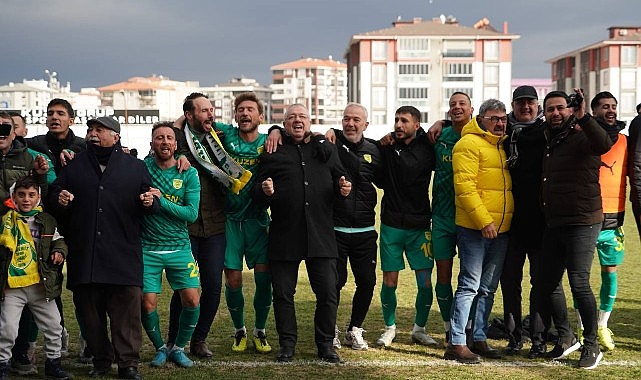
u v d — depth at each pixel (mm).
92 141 5602
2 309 5398
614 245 6660
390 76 85312
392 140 6605
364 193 6555
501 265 6352
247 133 6418
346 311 8383
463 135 6273
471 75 85938
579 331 6680
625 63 84062
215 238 6250
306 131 6227
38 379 5703
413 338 6969
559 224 5996
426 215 6688
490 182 6152
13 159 5727
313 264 6191
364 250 6590
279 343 6512
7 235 5375
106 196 5531
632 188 6387
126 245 5590
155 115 47625
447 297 6754
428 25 86938
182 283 5953
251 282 10312
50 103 6176
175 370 5934
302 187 6113
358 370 5961
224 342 6922
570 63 94938
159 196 5590
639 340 7016
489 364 6172
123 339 5629
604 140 5707
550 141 6043
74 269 5555
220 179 6086
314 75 154000
